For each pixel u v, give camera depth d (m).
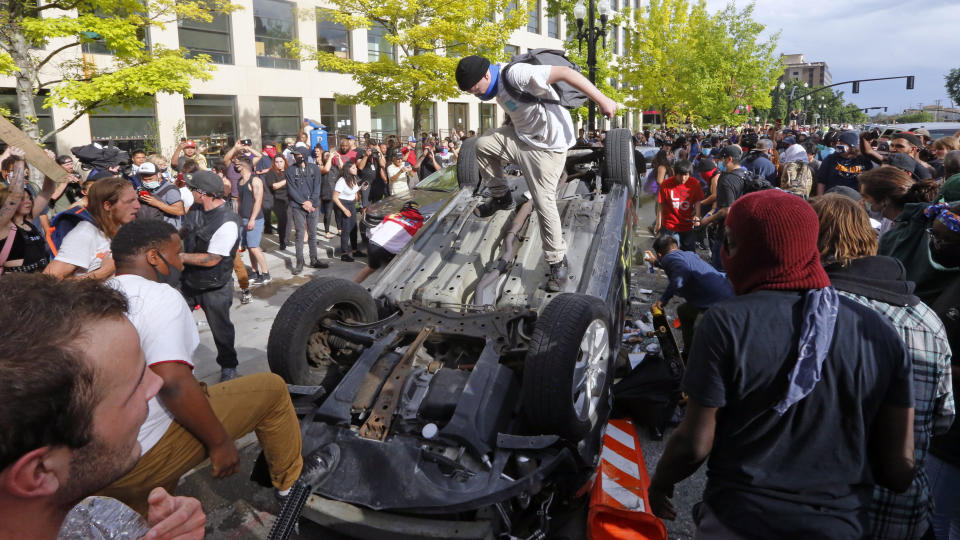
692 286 4.51
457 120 28.25
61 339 0.88
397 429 2.90
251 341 5.73
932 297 2.39
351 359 3.59
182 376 1.77
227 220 4.34
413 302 3.65
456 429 2.69
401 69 13.79
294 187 8.20
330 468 2.76
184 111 17.38
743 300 1.59
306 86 20.62
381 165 10.74
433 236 4.39
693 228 7.32
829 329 1.50
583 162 5.13
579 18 14.30
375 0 13.38
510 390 2.99
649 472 3.49
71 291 0.97
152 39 16.23
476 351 3.42
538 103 3.55
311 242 8.60
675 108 31.20
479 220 4.42
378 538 2.63
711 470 1.72
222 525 3.16
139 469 1.66
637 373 3.96
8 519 0.86
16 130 2.95
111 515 0.99
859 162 6.73
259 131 19.39
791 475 1.57
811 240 1.57
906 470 1.57
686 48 28.19
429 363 3.26
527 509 3.00
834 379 1.52
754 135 9.62
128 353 1.00
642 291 6.84
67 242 3.58
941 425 1.83
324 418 2.92
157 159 7.13
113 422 0.97
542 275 3.90
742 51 32.66
